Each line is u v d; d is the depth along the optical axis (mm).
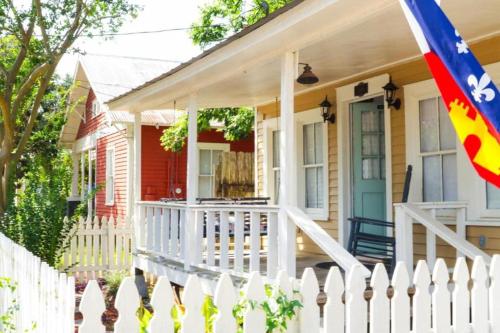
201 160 17750
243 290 3939
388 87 7863
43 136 20703
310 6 5262
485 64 6586
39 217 9586
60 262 10469
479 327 4660
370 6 5074
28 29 12500
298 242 9945
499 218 6477
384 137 8742
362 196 8836
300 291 4012
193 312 3689
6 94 12367
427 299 4457
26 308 5375
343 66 7953
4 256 6953
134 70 20469
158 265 9336
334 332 4074
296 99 10117
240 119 15852
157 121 16531
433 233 6445
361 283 4215
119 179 17828
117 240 11867
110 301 9250
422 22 4047
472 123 3965
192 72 7727
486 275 4715
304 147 10023
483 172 3908
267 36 5945
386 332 4273
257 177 11406
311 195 9859
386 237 7238
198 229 8039
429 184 7484
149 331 3584
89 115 21156
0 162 12188
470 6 5352
